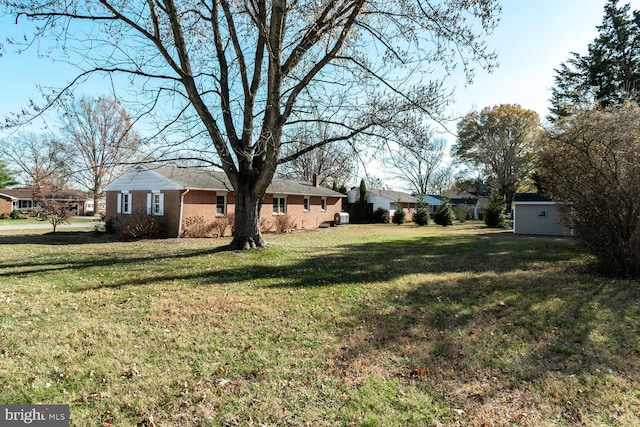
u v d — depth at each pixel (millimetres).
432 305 5812
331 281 7508
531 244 15391
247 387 3211
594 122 8703
